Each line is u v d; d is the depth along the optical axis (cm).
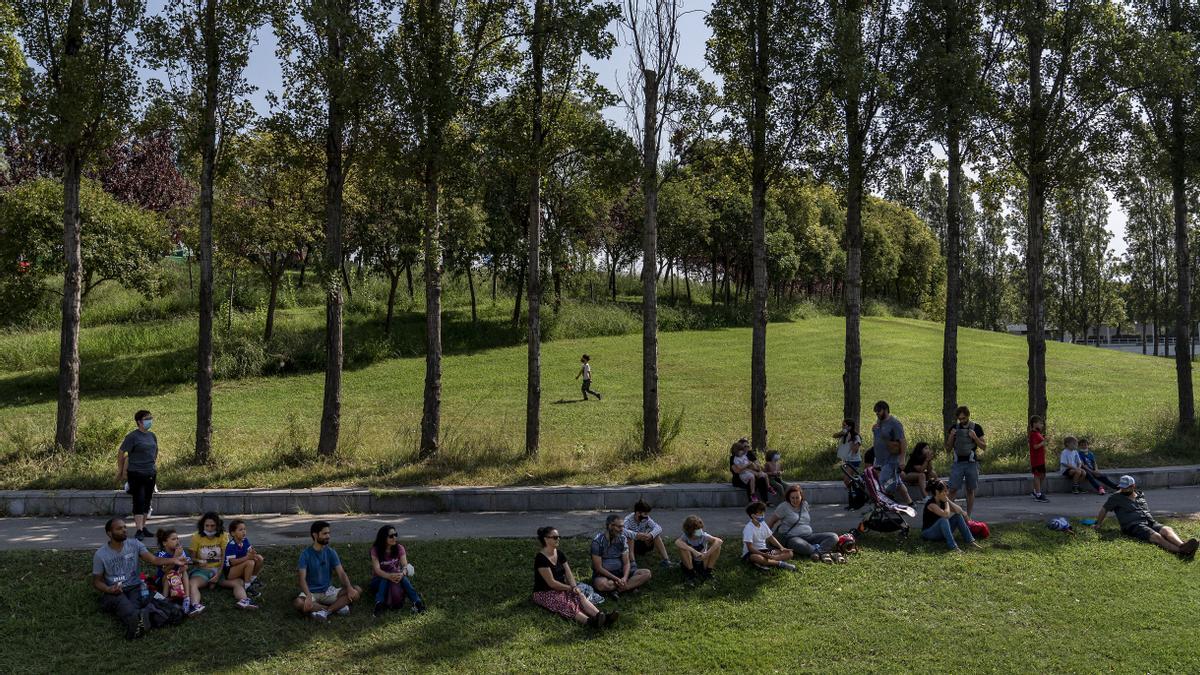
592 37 1425
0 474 1364
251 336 3328
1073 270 6762
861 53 1486
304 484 1349
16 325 3344
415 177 1545
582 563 996
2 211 2823
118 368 2858
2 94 1451
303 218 3058
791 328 4850
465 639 809
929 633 838
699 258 5894
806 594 929
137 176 4297
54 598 867
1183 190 1894
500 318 4159
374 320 3844
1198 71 1797
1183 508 1357
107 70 1451
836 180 1584
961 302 7850
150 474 1118
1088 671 764
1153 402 2670
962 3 1588
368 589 909
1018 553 1067
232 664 756
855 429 1384
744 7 1537
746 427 2181
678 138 1612
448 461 1483
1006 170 1866
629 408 2484
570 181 2984
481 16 1548
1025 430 1867
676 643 808
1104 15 1648
